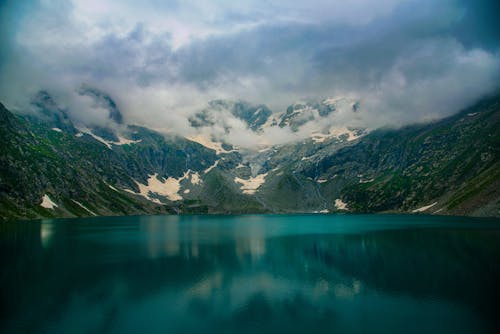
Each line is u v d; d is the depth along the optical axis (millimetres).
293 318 69750
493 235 167125
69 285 90438
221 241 176500
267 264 116438
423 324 65500
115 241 170375
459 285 87188
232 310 74125
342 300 79375
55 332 63188
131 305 77000
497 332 61781
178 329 65062
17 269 105125
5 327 64812
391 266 109062
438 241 154125
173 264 116625
